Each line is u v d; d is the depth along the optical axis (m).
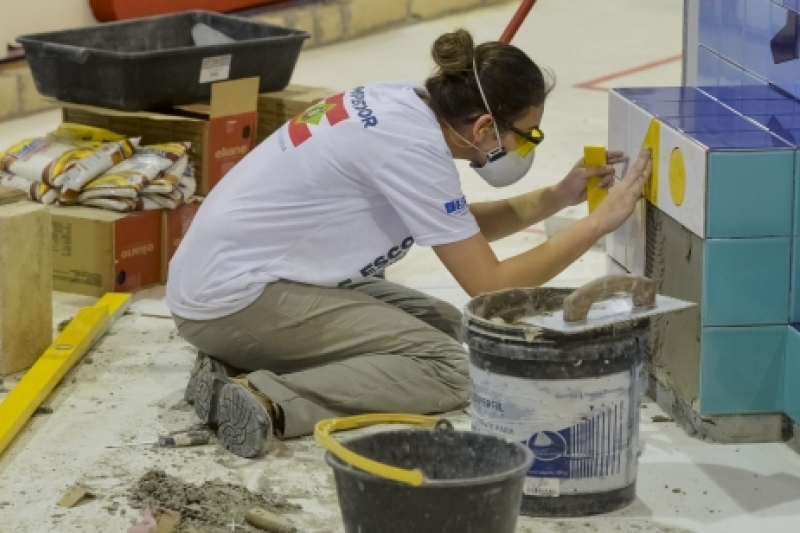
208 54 10.55
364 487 5.54
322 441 5.75
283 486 6.91
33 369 8.22
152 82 10.35
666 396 7.89
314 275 7.50
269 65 11.20
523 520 6.51
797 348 7.08
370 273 7.60
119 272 9.99
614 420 6.44
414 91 7.35
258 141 11.54
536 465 6.46
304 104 11.20
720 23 9.17
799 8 7.87
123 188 9.96
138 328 9.37
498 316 6.84
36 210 8.48
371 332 7.68
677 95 8.38
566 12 23.19
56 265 10.12
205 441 7.43
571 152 14.12
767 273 7.11
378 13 21.56
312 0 21.22
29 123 15.94
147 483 6.84
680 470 7.09
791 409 7.21
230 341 7.70
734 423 7.40
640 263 8.14
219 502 6.67
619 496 6.58
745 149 6.92
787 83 8.16
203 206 7.79
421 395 7.66
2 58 16.34
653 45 20.53
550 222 11.18
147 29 11.73
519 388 6.36
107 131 10.68
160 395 8.16
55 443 7.46
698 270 7.22
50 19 16.92
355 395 7.52
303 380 7.49
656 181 7.70
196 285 7.60
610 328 6.26
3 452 7.32
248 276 7.46
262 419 7.14
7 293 8.36
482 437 5.95
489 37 21.20
